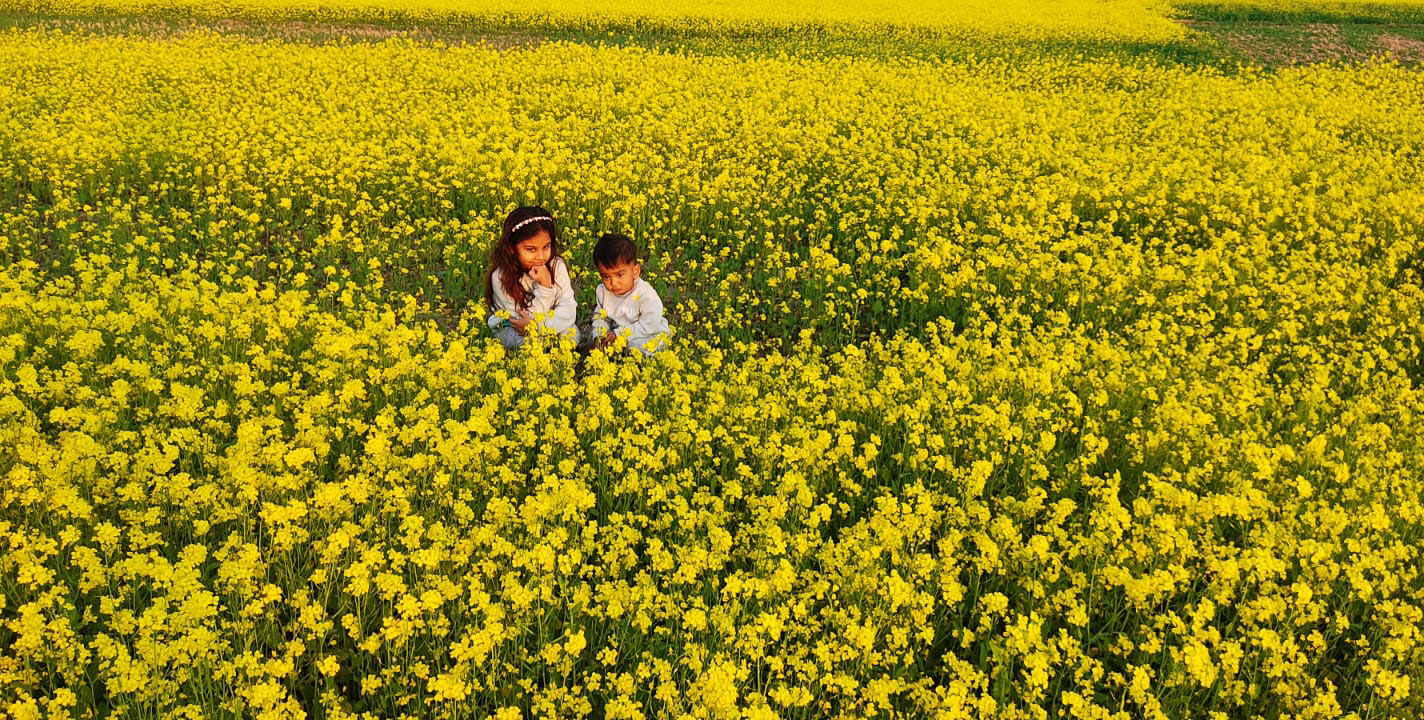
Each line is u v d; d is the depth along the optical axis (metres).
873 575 4.00
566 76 17.25
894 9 31.19
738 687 3.68
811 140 12.11
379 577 3.53
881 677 3.57
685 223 9.73
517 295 6.55
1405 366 7.02
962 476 4.77
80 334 5.33
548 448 4.94
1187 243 9.75
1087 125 14.17
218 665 3.38
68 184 9.27
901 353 6.80
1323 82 18.70
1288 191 10.36
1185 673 3.57
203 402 5.46
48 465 4.05
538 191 10.04
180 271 7.38
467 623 3.86
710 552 4.14
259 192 9.31
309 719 3.61
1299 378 6.77
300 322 6.34
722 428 5.03
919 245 8.92
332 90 14.41
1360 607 4.18
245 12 25.66
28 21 22.83
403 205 9.91
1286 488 4.85
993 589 4.28
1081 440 5.20
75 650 3.33
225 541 4.21
